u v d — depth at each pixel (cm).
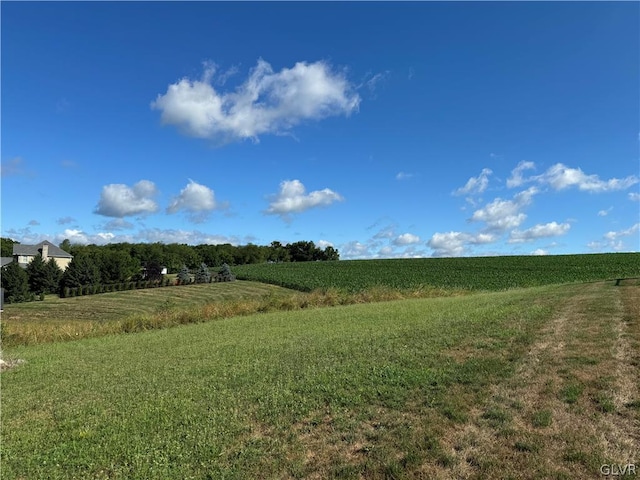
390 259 8512
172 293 5478
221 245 13075
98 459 514
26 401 798
